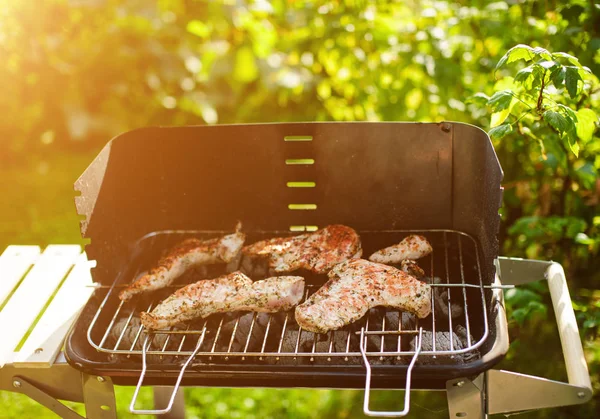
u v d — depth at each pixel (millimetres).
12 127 2473
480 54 1589
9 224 2178
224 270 1301
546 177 1547
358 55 1653
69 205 2273
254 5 1913
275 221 1383
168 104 2246
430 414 1524
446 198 1335
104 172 1254
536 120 1354
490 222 1188
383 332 1113
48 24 2209
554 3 1476
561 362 1526
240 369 1074
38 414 1598
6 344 1167
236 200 1375
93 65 2236
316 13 1705
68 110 2275
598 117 1323
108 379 1107
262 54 1987
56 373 1146
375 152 1327
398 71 1638
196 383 1101
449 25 1585
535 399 1081
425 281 1239
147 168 1357
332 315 1136
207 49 2154
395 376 1055
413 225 1358
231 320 1188
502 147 1556
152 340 1161
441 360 1103
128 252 1340
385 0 1694
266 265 1304
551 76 1162
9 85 2332
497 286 1152
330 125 1319
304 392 1621
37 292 1266
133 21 2189
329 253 1269
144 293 1249
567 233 1459
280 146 1338
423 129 1304
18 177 2469
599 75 1353
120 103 2318
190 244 1302
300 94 1845
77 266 1323
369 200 1355
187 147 1342
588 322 1367
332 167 1343
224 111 2211
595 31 1395
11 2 2170
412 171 1329
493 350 1064
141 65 2254
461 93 1581
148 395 1632
